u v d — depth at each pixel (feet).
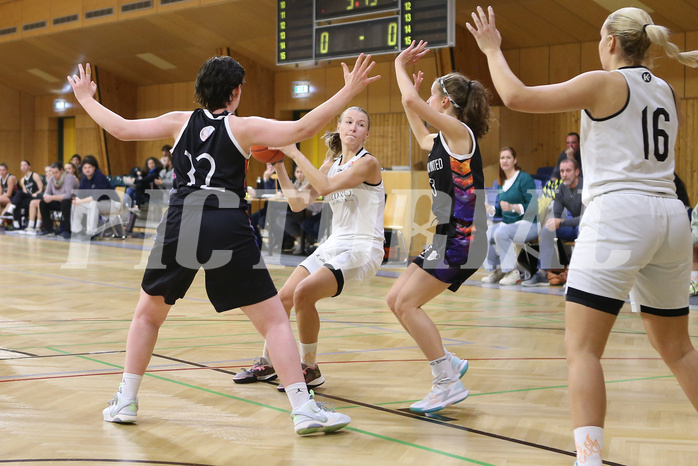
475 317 17.79
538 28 39.58
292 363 8.65
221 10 43.42
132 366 9.04
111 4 48.47
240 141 8.61
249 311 8.82
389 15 35.63
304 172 10.45
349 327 16.40
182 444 8.20
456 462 7.71
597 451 6.61
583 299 6.78
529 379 11.57
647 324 7.60
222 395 10.45
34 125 67.92
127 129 9.04
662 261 7.09
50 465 7.40
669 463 7.73
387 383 11.28
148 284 8.86
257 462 7.64
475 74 39.99
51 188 43.21
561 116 39.70
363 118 11.19
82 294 21.42
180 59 52.54
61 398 10.03
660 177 6.95
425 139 11.17
